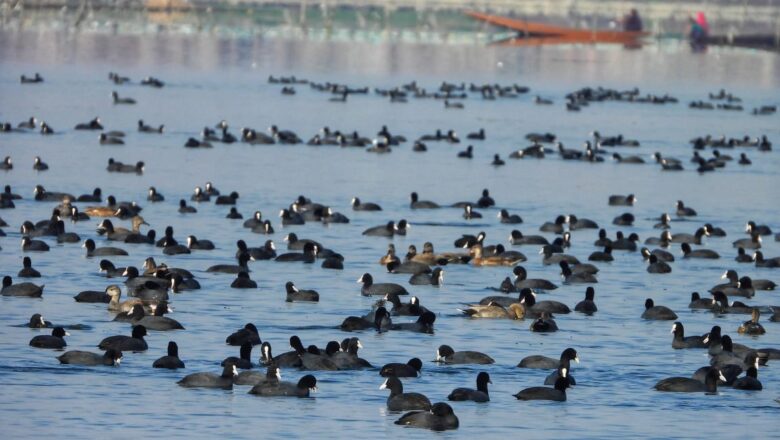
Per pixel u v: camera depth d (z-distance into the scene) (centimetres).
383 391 5278
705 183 12081
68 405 4994
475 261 8019
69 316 6312
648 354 5978
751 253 8744
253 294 6969
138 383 5278
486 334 6244
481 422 4938
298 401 5116
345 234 9000
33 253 7912
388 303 6800
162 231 8912
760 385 5472
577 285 7525
